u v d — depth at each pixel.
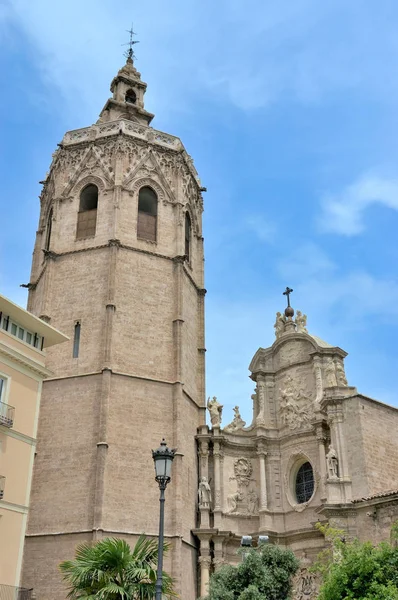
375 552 28.91
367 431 45.31
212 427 51.44
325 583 29.12
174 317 50.84
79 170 54.78
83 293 49.91
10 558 33.81
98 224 52.19
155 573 28.36
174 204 54.91
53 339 41.78
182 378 49.22
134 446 45.09
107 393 45.28
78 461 43.88
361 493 43.16
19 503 35.16
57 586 40.56
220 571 33.16
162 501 24.42
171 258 52.78
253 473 51.41
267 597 31.36
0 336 37.12
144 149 55.41
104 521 41.88
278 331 56.19
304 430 50.38
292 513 48.84
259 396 53.75
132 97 66.31
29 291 55.06
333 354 52.16
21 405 37.03
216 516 48.34
